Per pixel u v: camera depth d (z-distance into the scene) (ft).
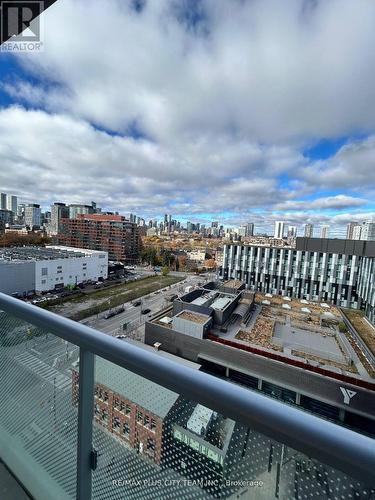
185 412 2.33
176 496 2.43
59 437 3.20
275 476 1.91
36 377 3.50
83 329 2.60
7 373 4.08
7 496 3.66
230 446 2.14
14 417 3.98
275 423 1.41
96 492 2.81
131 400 2.59
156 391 2.48
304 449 1.33
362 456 1.14
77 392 2.82
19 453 3.86
